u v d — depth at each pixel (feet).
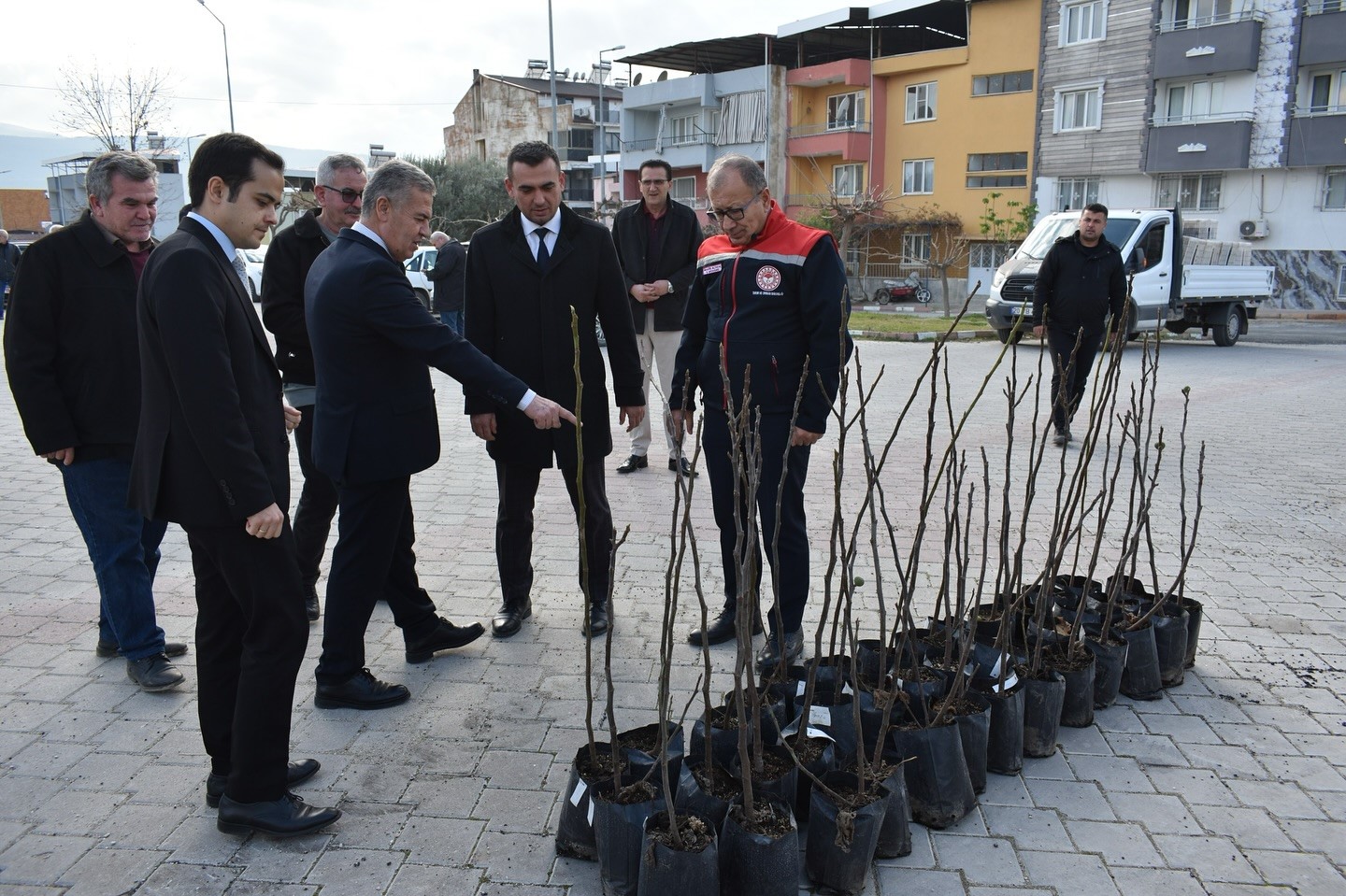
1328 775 10.35
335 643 11.56
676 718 11.47
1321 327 77.82
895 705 10.13
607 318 14.02
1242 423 30.58
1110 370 11.89
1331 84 85.25
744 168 12.04
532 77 197.06
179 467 8.66
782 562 12.76
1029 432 29.04
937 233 112.78
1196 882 8.61
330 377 11.14
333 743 10.91
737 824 8.13
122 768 10.33
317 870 8.70
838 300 12.12
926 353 51.21
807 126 125.08
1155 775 10.36
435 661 13.07
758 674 11.34
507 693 12.13
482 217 142.10
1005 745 10.23
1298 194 87.92
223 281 8.70
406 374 11.46
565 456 13.61
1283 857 8.98
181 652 13.09
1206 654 13.42
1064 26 99.86
